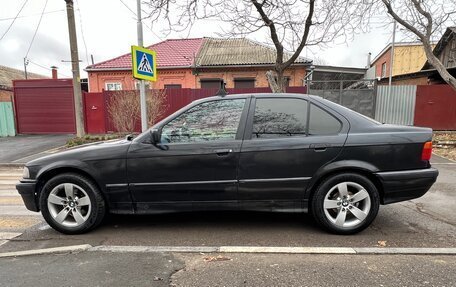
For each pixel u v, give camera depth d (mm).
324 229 4168
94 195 4156
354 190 4047
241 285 2926
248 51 23281
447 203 5414
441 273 3088
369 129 4051
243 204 4102
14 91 16375
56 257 3535
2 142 14219
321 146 3961
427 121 14336
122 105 14547
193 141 4090
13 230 4441
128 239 4035
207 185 4055
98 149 4176
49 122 16438
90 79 22875
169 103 15414
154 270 3219
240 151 4008
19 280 3043
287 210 4109
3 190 7152
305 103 4148
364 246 3713
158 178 4086
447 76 11367
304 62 20750
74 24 11914
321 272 3131
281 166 4000
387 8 11195
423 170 3971
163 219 4762
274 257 3475
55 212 4227
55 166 4152
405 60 26781
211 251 3637
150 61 8852
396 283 2918
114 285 2943
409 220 4590
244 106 4168
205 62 22031
